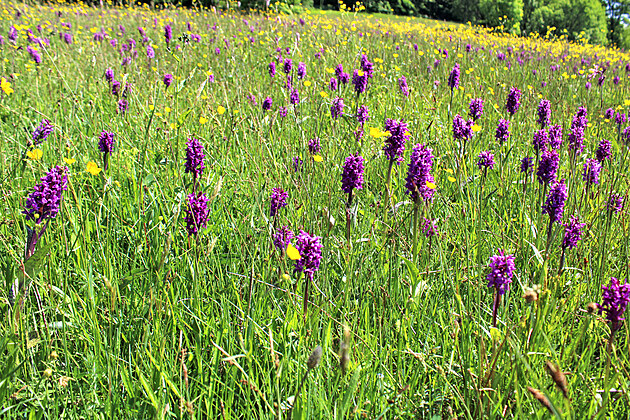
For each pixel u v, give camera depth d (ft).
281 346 7.25
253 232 9.51
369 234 9.93
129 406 6.12
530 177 12.52
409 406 6.56
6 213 10.30
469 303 7.77
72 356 6.85
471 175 12.46
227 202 11.38
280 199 9.59
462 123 11.96
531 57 38.91
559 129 11.67
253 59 29.43
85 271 8.21
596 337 7.13
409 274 8.48
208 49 29.96
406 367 7.28
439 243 8.72
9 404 6.00
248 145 13.89
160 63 25.03
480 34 60.59
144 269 8.16
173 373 6.57
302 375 6.60
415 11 145.28
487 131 16.63
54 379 6.36
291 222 9.62
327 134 15.31
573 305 8.23
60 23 40.47
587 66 37.81
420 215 9.30
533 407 6.00
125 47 30.14
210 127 15.07
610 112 18.97
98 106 17.92
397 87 23.35
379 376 6.70
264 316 7.95
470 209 10.27
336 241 9.45
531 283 8.21
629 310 6.68
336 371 6.75
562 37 67.72
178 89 15.34
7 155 13.11
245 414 6.21
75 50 28.84
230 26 42.75
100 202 9.59
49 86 19.47
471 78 26.04
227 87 20.04
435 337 7.82
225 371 6.98
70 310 7.75
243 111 17.34
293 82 20.62
